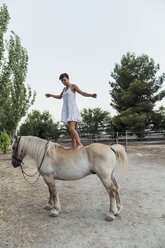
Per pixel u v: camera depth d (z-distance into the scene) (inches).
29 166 335.0
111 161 118.7
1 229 109.0
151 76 915.4
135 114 802.2
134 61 900.0
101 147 120.6
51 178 126.6
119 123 893.8
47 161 125.2
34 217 125.8
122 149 126.1
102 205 144.9
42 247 90.0
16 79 542.3
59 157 123.3
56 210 126.2
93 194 173.9
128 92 854.5
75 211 134.6
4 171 292.2
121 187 193.9
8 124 541.6
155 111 864.3
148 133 896.9
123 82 925.2
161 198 155.6
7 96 428.5
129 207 139.0
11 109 538.0
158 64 908.6
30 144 133.2
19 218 124.4
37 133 1024.9
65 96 135.6
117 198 129.3
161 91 870.4
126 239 95.3
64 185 210.2
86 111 1067.3
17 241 95.9
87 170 121.6
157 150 518.9
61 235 101.1
